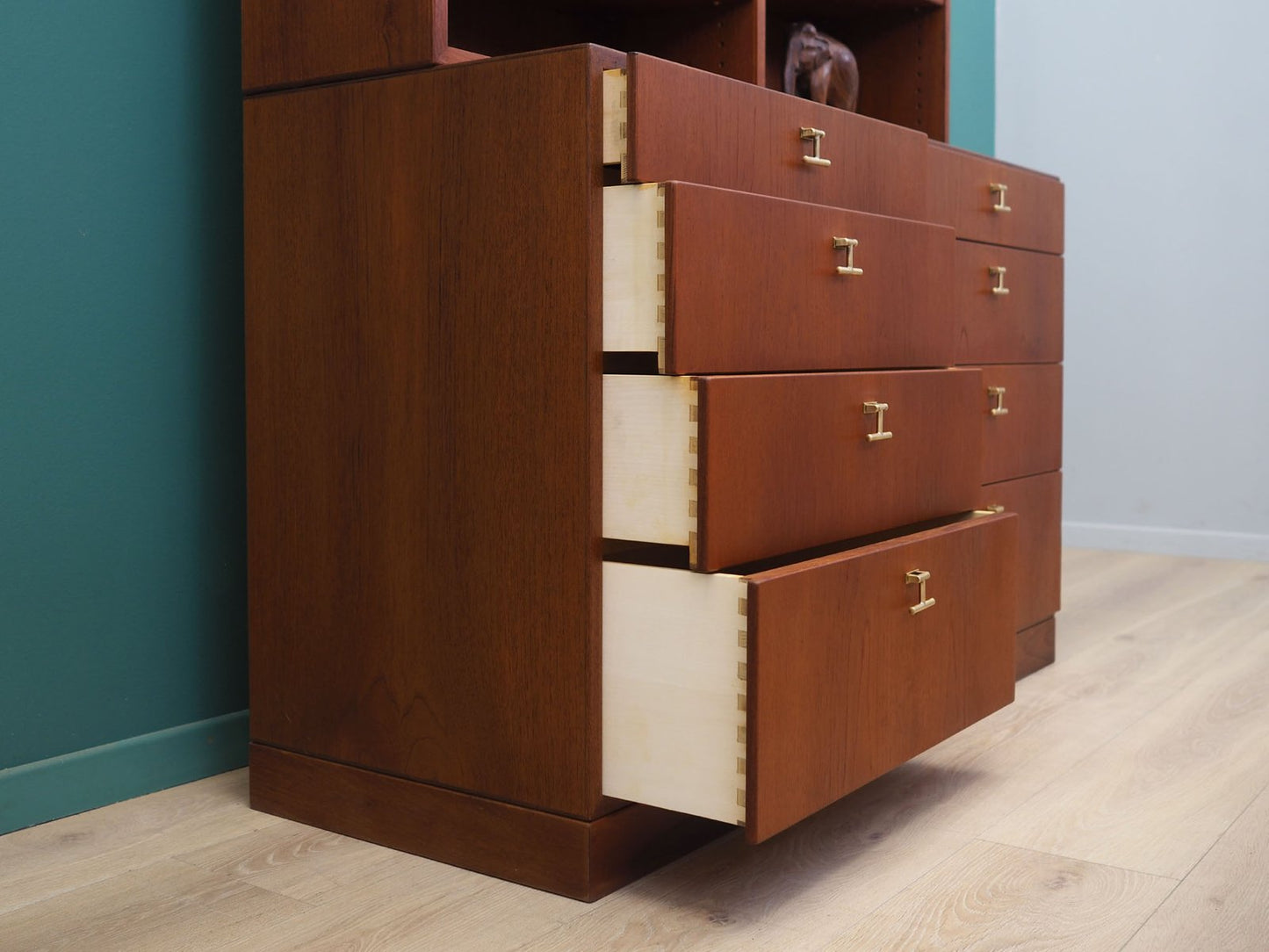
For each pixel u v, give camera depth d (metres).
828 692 1.17
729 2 1.62
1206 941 1.07
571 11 1.72
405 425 1.27
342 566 1.33
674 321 1.10
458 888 1.20
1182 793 1.45
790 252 1.24
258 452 1.40
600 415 1.15
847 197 1.40
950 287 1.53
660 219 1.10
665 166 1.14
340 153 1.30
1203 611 2.50
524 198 1.16
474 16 1.60
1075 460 3.37
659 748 1.14
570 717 1.17
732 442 1.13
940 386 1.46
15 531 1.33
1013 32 3.38
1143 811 1.40
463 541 1.23
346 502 1.32
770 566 1.30
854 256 1.34
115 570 1.43
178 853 1.29
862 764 1.23
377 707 1.31
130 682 1.46
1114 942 1.07
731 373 1.17
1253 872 1.22
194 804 1.44
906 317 1.45
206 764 1.54
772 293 1.22
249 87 1.37
